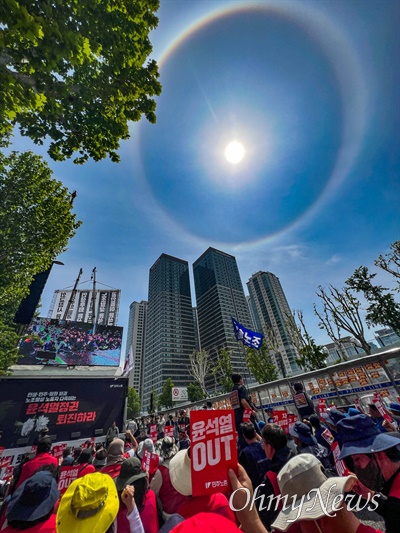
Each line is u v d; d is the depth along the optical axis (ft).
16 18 11.62
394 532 4.21
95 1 14.93
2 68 13.50
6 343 46.11
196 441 5.38
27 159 41.63
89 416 51.08
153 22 17.83
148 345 402.11
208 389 287.69
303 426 13.34
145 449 16.42
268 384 42.55
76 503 5.13
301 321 85.20
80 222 46.65
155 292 444.14
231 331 338.95
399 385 28.58
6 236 37.01
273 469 8.14
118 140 23.27
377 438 5.22
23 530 6.48
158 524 7.06
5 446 42.50
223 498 5.57
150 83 20.68
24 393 47.62
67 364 62.23
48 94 16.83
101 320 134.21
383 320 71.92
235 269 461.78
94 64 18.34
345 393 32.94
